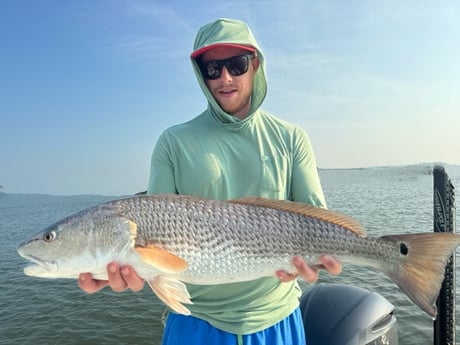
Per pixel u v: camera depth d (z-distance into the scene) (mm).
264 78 904
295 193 905
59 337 3283
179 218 779
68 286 4652
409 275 774
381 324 1026
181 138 853
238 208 810
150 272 759
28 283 4848
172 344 839
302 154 916
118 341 3182
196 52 862
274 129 908
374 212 8219
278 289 841
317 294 1109
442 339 966
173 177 857
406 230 5934
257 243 796
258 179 861
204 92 884
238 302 812
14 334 3373
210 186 837
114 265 749
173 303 747
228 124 861
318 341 1013
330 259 793
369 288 3258
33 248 792
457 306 2750
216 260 784
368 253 803
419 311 2838
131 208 785
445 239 758
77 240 777
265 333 812
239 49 863
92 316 3660
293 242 806
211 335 811
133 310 3752
